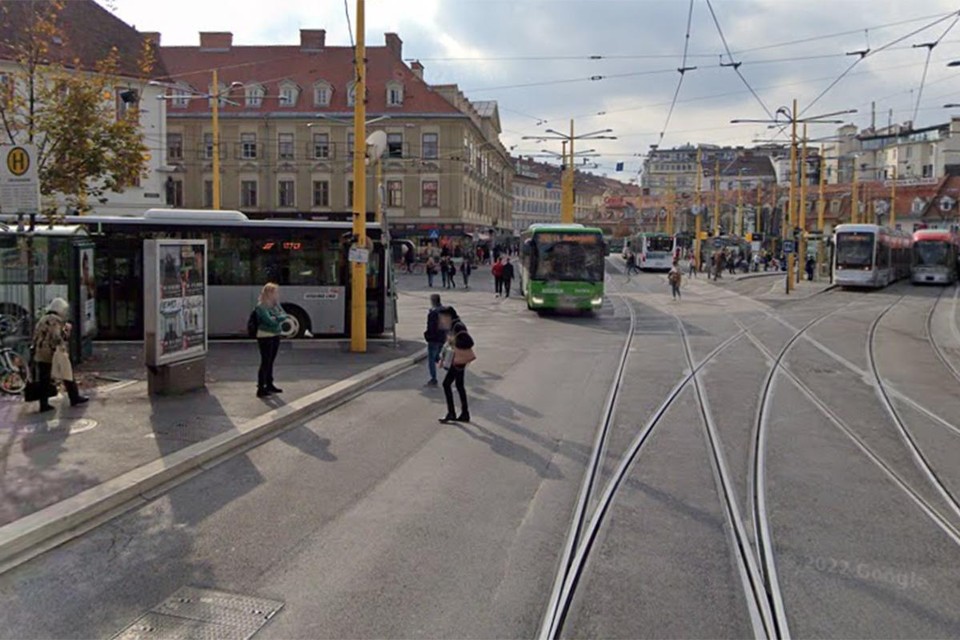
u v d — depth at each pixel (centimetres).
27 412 1098
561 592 571
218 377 1415
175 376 1240
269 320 1251
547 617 534
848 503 793
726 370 1670
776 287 4747
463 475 870
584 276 2847
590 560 633
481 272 6028
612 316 2931
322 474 870
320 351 1806
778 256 7250
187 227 1973
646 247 6644
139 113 1712
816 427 1139
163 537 679
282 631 514
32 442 938
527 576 600
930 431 1128
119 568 615
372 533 689
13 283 1378
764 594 575
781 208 8450
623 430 1096
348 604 553
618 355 1881
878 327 2636
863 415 1230
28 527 662
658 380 1525
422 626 521
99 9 3853
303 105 6241
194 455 892
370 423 1127
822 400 1349
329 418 1155
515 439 1038
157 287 1201
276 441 1017
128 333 1939
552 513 745
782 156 12381
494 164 8369
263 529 698
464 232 6291
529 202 13325
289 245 2025
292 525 709
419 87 6328
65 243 1450
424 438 1040
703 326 2602
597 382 1495
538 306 2850
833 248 4681
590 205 15975
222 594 570
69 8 3669
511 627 521
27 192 1195
